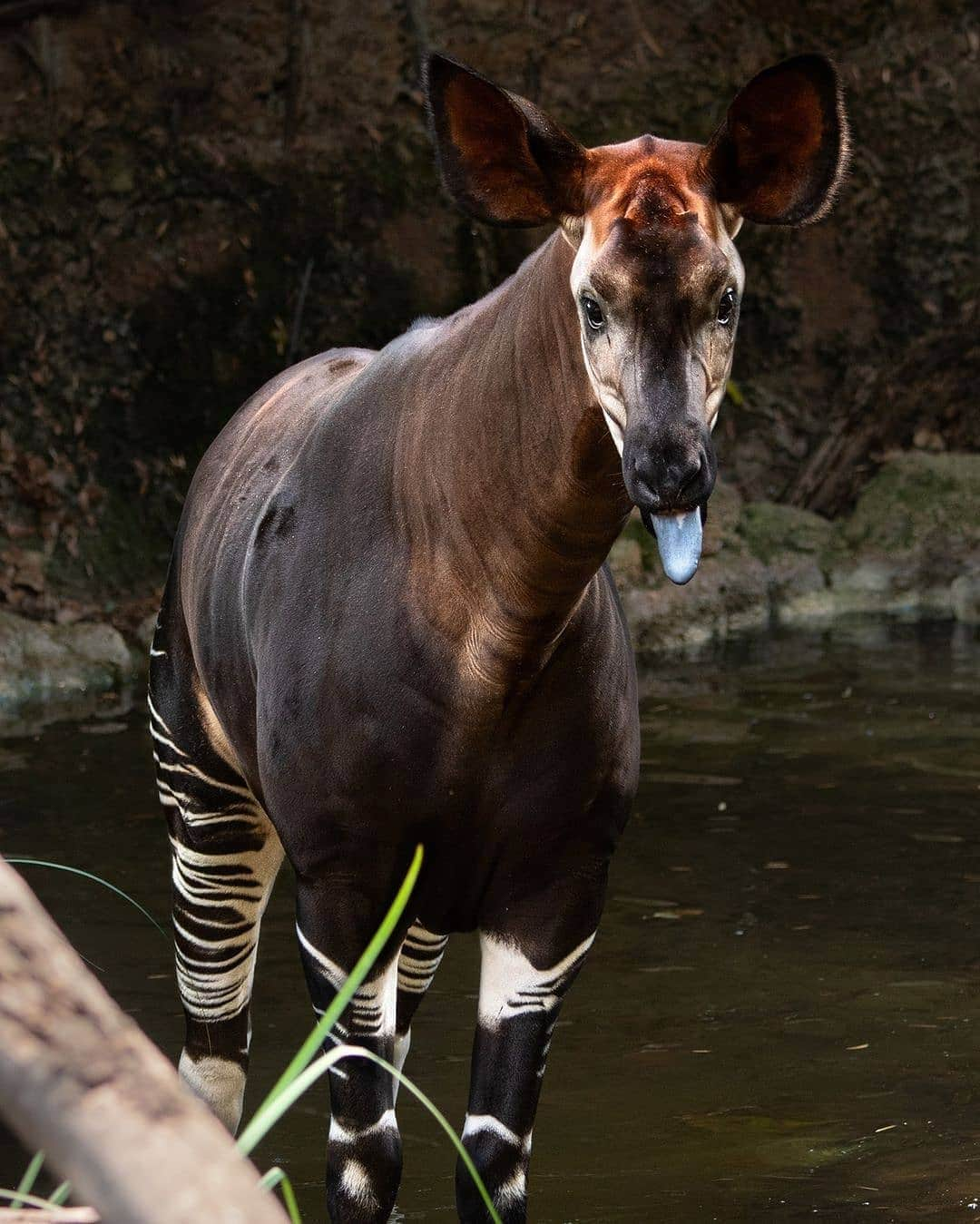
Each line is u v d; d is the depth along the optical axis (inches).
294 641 167.8
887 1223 189.3
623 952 289.4
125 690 491.8
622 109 658.8
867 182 675.4
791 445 674.2
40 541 554.3
